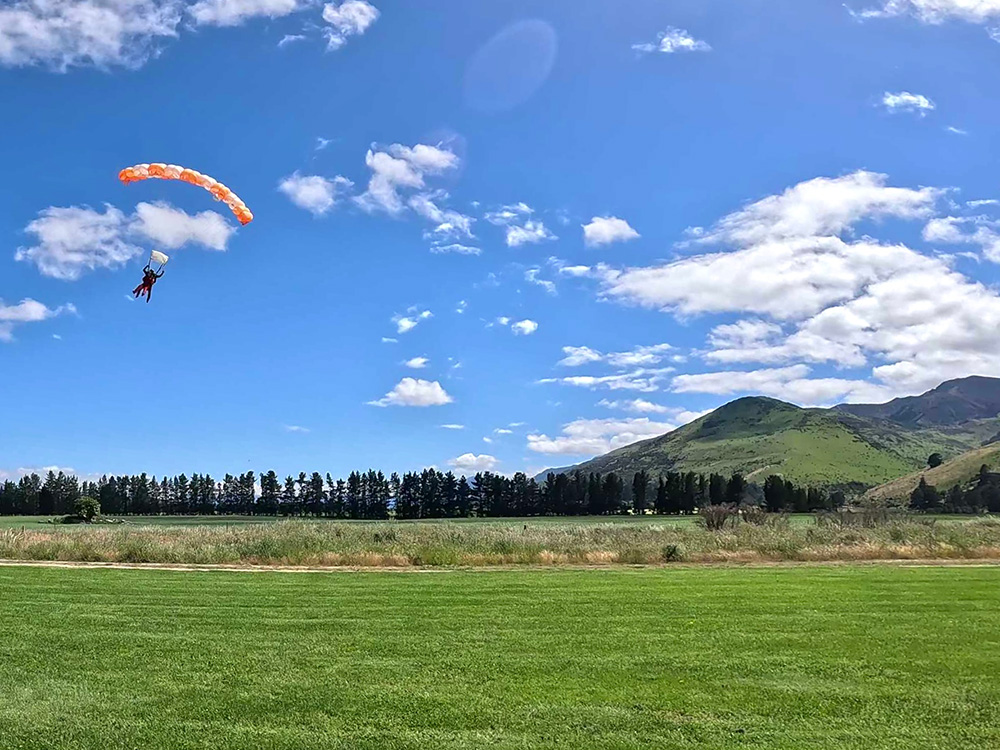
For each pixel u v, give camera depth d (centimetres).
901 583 2159
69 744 861
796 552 3117
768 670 1163
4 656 1261
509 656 1260
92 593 1973
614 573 2484
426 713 965
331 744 861
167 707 989
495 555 2961
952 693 1038
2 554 3103
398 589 2055
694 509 12044
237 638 1404
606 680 1112
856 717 944
